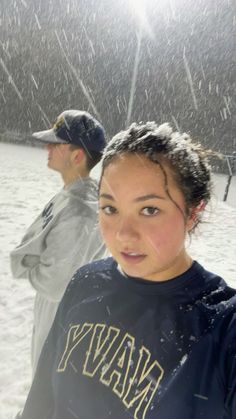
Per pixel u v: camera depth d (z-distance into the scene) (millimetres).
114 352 895
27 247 1809
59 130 1861
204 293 861
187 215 844
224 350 773
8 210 7691
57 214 1761
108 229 848
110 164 838
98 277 1033
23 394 2760
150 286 890
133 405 821
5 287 4340
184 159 826
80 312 1010
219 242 7070
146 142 814
